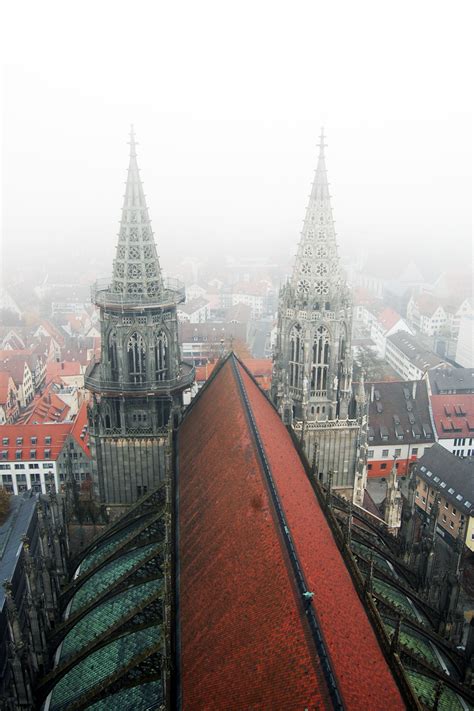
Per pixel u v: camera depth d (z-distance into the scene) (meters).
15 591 88.62
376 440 132.62
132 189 73.62
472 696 47.22
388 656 33.47
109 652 51.72
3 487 119.81
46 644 55.53
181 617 40.97
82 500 87.12
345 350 80.56
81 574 67.25
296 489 46.62
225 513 43.59
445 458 113.81
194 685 33.50
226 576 37.84
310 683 25.19
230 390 61.50
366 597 38.38
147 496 74.50
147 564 58.38
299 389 81.62
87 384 79.38
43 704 52.28
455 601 57.34
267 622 30.78
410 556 70.25
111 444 80.12
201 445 60.25
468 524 102.94
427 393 139.12
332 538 45.12
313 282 77.50
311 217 77.00
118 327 76.06
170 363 79.81
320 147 75.12
